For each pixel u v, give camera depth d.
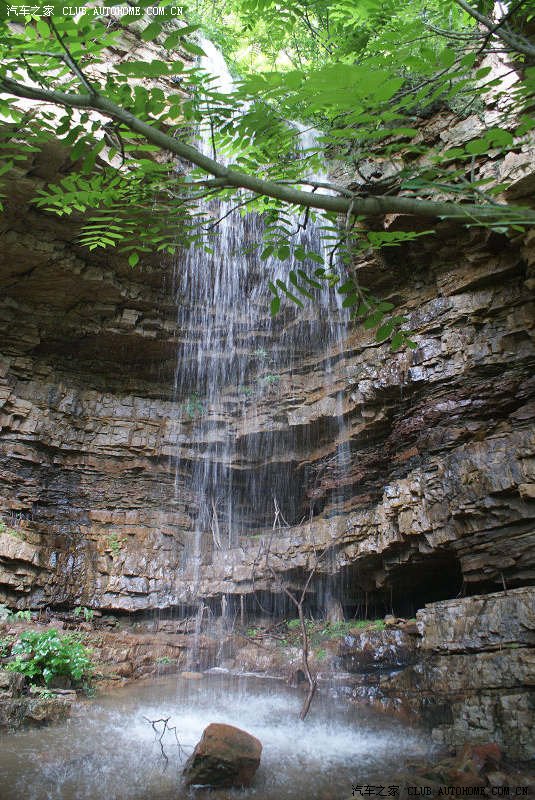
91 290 13.20
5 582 11.20
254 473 14.76
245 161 3.82
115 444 14.41
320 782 5.77
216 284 14.31
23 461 13.21
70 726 7.48
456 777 5.45
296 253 4.03
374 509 11.38
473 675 7.40
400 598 12.42
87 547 13.09
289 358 14.45
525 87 3.03
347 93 2.63
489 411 10.54
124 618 12.77
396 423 12.09
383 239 3.66
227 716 8.34
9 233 11.52
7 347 13.59
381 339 3.72
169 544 13.85
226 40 13.22
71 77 8.80
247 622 13.45
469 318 10.81
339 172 10.88
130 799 5.29
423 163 10.10
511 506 8.68
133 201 4.08
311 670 10.42
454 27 7.41
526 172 8.71
